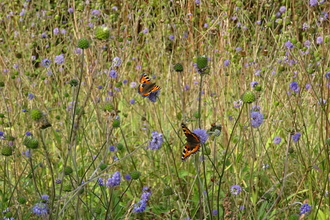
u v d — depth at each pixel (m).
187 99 7.97
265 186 6.30
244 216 5.60
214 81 8.07
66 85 9.56
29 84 8.13
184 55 8.81
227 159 6.03
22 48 9.30
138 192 6.58
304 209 4.72
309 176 5.69
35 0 11.36
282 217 5.73
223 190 6.36
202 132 4.22
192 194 6.31
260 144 6.61
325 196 5.70
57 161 7.25
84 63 8.41
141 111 8.41
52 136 7.70
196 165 4.62
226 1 8.98
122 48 8.78
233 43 9.35
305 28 7.72
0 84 6.39
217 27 8.86
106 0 9.84
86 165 6.67
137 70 9.25
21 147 7.06
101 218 5.60
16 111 7.85
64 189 4.88
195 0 9.43
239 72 8.11
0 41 10.37
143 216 6.17
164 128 7.75
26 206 5.52
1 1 11.20
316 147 6.73
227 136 7.15
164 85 8.73
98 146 7.10
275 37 7.87
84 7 9.12
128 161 7.02
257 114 4.93
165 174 6.78
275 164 6.69
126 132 8.34
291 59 7.62
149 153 7.03
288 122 7.26
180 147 7.12
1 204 5.48
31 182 6.10
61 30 9.39
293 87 6.20
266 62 8.12
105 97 7.55
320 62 7.14
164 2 9.34
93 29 8.33
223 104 7.73
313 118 7.22
